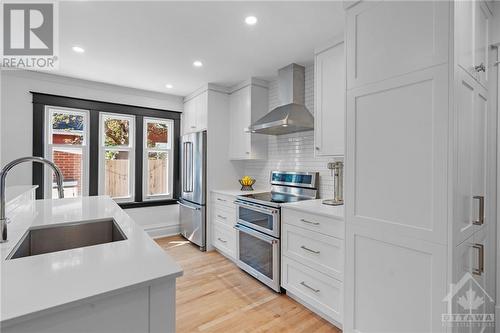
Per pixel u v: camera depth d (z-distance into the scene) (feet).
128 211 13.05
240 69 10.39
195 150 12.56
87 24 7.00
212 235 12.14
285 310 7.18
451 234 3.95
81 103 11.76
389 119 4.75
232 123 12.60
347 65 5.49
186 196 13.23
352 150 5.38
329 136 7.89
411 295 4.44
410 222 4.45
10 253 3.59
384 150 4.83
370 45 5.05
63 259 3.22
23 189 6.95
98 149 12.28
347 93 5.49
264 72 10.72
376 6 4.96
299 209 7.30
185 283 8.79
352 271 5.37
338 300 6.29
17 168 10.46
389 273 4.75
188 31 7.39
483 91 5.01
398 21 4.62
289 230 7.70
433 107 4.16
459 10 4.08
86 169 12.07
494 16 5.53
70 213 5.96
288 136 11.07
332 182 9.18
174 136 14.49
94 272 2.87
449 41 3.99
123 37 7.73
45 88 10.98
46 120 11.15
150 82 12.05
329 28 7.20
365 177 5.14
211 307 7.32
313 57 9.21
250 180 11.93
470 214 4.49
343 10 6.16
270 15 6.59
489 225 5.41
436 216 4.13
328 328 6.40
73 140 11.84
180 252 11.83
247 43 8.14
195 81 11.90
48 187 11.20
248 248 9.43
